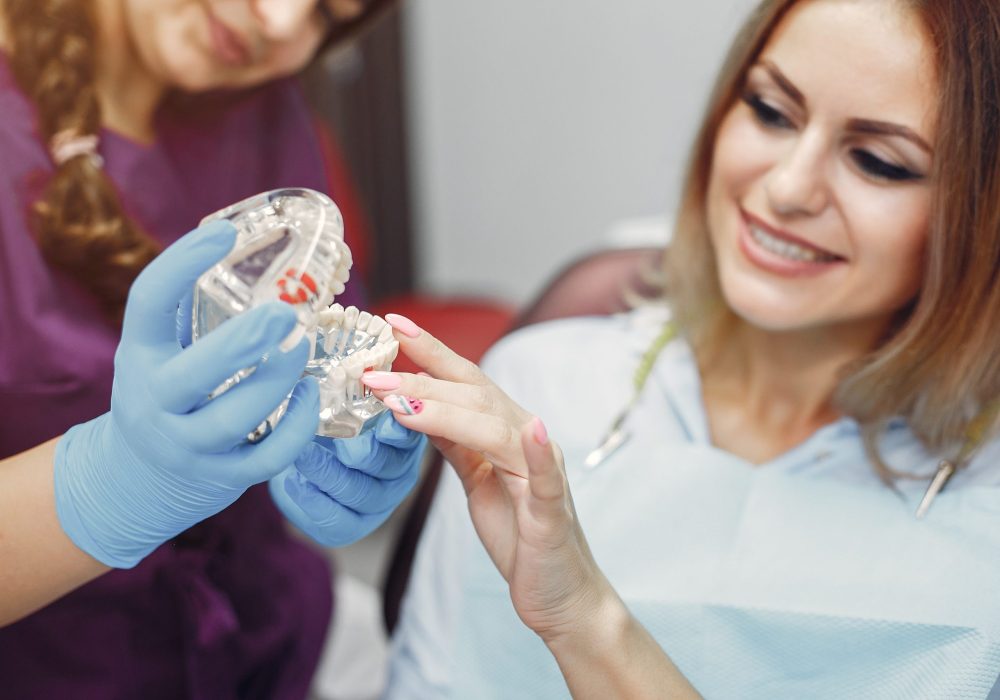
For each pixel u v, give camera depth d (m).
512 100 2.59
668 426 0.94
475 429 0.59
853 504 0.81
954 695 0.71
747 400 0.95
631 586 0.81
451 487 0.97
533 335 1.04
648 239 1.15
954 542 0.77
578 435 0.93
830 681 0.76
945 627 0.72
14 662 0.84
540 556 0.61
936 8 0.68
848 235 0.75
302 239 0.55
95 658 0.87
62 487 0.60
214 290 0.55
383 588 1.04
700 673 0.78
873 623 0.74
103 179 0.83
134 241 0.84
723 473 0.85
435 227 2.81
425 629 0.94
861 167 0.74
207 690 0.90
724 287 0.83
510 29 2.51
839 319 0.80
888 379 0.81
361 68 2.42
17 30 0.81
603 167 2.57
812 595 0.76
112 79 0.91
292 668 1.05
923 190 0.73
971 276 0.75
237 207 0.58
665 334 0.98
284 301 0.54
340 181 1.91
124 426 0.55
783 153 0.76
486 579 0.87
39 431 0.82
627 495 0.86
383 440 0.64
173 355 0.56
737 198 0.81
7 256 0.80
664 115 2.46
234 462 0.56
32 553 0.61
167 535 0.61
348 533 0.69
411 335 0.63
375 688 1.22
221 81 0.90
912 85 0.70
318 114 2.24
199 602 0.89
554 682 0.83
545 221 2.70
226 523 0.94
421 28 2.57
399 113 2.56
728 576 0.79
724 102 0.82
